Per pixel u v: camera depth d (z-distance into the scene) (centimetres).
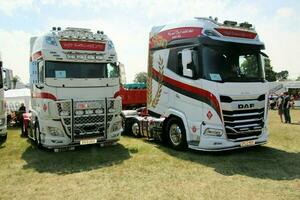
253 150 975
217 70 871
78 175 738
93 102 974
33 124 1104
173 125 995
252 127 894
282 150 975
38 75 981
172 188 634
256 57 938
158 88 1045
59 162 862
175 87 965
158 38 1049
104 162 854
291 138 1195
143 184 663
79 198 591
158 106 1048
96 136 986
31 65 1098
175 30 982
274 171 746
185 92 926
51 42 954
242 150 974
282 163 817
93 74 996
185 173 737
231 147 864
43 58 937
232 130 856
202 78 870
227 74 875
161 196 591
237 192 605
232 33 911
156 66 1055
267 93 935
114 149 1016
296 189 618
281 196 581
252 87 895
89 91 985
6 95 1855
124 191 623
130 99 1739
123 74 1070
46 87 936
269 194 592
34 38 1118
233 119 859
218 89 849
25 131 1317
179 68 952
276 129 1459
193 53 899
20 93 1867
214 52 878
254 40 946
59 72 952
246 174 724
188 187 639
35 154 966
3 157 933
